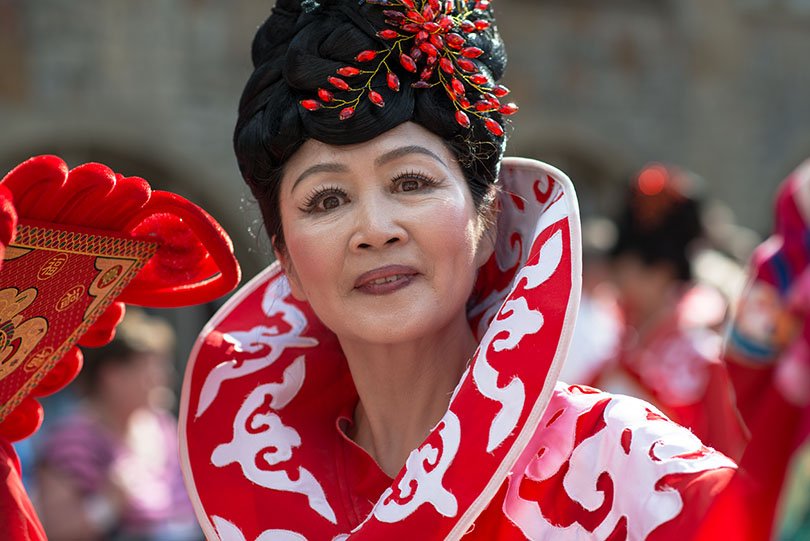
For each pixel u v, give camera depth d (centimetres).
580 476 159
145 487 446
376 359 178
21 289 163
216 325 201
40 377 177
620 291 420
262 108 172
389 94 164
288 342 196
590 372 405
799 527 133
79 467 424
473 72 170
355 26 166
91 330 184
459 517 154
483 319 186
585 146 1032
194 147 889
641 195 417
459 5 175
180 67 884
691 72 1072
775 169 1097
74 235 164
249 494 179
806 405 133
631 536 151
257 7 906
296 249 171
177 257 183
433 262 166
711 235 439
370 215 164
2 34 836
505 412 156
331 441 189
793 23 1102
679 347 381
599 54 1041
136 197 168
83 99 856
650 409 162
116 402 444
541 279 162
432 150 166
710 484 143
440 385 179
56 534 419
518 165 176
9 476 170
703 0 1071
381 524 156
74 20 854
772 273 195
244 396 191
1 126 835
